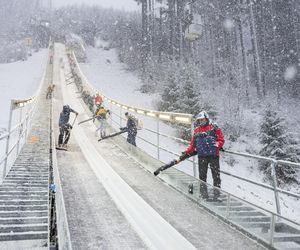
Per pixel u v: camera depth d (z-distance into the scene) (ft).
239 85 116.26
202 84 108.47
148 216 17.78
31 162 26.73
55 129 50.31
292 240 13.17
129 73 193.16
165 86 93.40
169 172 24.97
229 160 67.62
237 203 16.52
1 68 192.13
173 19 175.83
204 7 163.43
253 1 162.40
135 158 33.63
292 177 57.21
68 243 12.25
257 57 135.33
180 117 26.17
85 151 37.24
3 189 20.20
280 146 60.29
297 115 115.03
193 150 21.75
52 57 196.85
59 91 108.78
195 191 20.80
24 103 30.89
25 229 15.26
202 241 14.93
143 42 187.11
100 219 17.31
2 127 69.26
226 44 165.68
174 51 167.73
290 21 164.66
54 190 16.43
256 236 15.07
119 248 14.06
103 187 23.41
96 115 47.29
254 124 90.43
